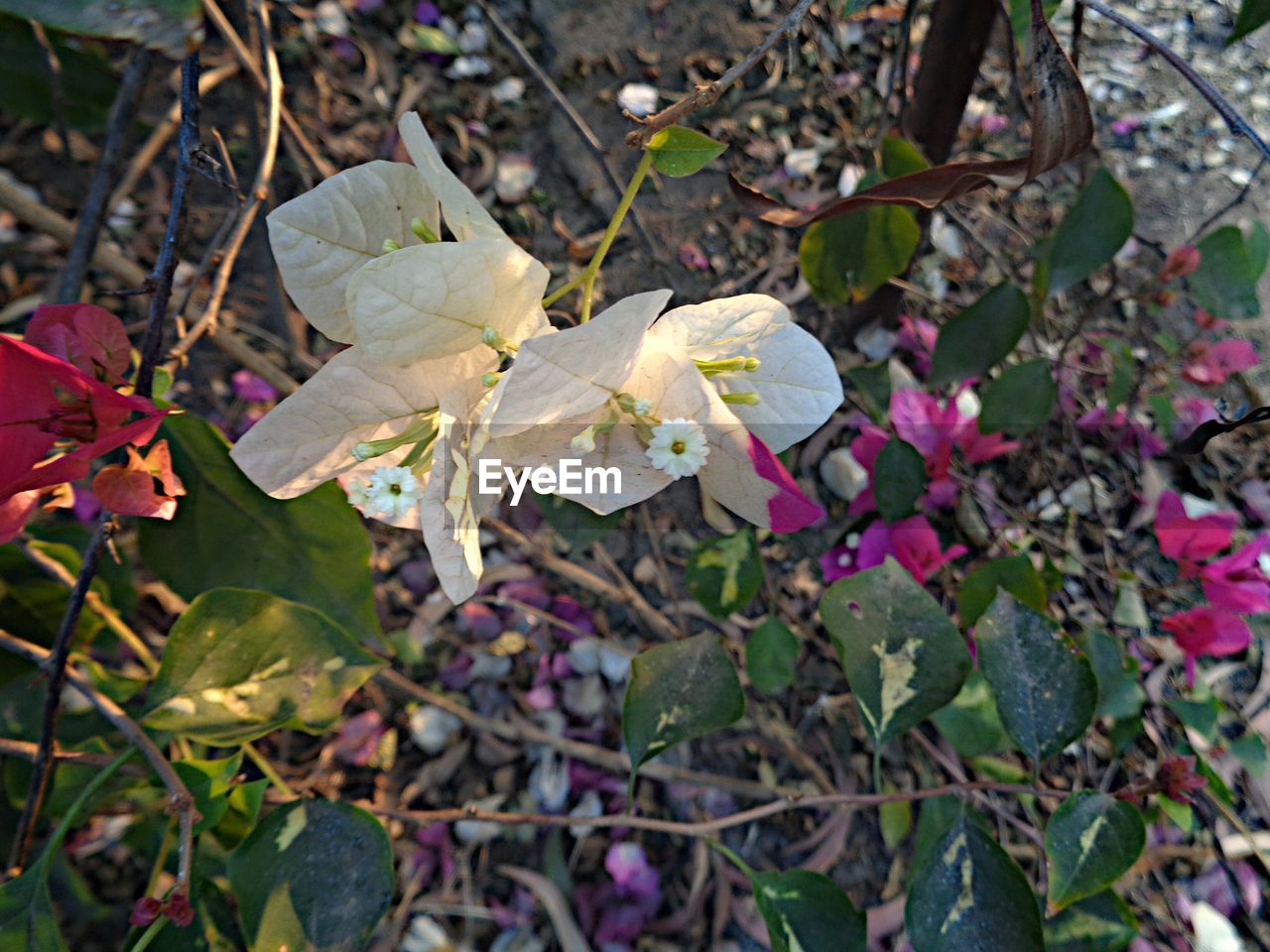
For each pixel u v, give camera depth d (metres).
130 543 0.38
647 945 0.36
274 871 0.19
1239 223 0.56
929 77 0.38
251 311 0.46
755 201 0.18
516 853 0.38
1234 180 0.58
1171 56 0.18
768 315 0.14
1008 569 0.32
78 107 0.32
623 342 0.11
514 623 0.42
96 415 0.14
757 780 0.40
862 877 0.39
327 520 0.23
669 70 0.58
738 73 0.15
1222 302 0.37
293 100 0.51
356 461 0.14
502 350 0.13
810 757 0.41
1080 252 0.32
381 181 0.14
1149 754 0.40
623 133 0.55
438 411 0.13
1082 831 0.21
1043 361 0.36
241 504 0.23
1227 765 0.41
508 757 0.39
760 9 0.61
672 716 0.23
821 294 0.33
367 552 0.24
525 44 0.57
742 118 0.56
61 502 0.16
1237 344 0.44
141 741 0.19
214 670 0.20
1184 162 0.59
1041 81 0.15
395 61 0.55
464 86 0.55
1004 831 0.39
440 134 0.53
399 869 0.37
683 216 0.53
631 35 0.59
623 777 0.39
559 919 0.36
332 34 0.54
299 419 0.13
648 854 0.38
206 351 0.44
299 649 0.21
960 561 0.43
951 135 0.40
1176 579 0.42
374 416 0.13
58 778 0.27
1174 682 0.43
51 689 0.20
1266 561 0.45
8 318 0.43
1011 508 0.46
